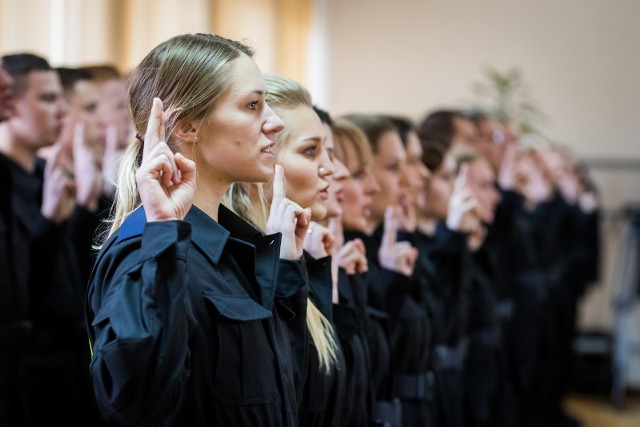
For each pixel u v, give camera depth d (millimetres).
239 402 2203
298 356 2553
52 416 4094
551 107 10766
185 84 2262
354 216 3760
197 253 2254
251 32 8320
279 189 2613
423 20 10758
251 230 2467
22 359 3949
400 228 4199
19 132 4043
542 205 8070
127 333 1943
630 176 10609
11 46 5184
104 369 1978
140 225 2137
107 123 4578
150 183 2051
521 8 10789
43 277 3990
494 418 6129
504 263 6609
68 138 4473
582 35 10742
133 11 6352
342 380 2928
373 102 10742
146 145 2100
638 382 9922
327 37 10664
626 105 10672
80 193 4180
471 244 5527
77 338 4156
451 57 10750
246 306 2268
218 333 2184
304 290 2566
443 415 4602
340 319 3064
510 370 6734
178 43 2314
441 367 4676
